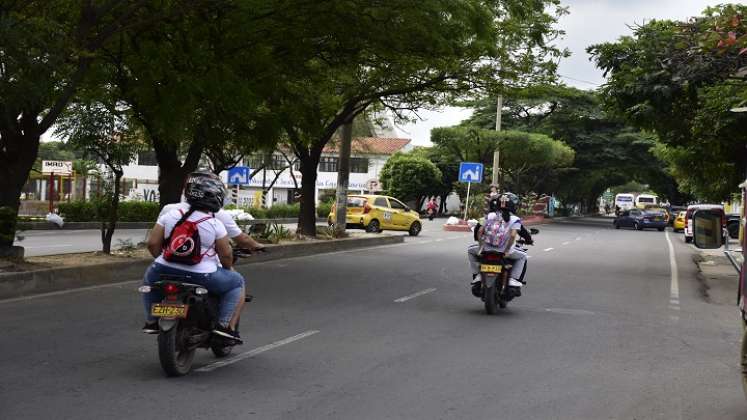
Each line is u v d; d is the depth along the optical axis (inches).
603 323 440.5
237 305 290.2
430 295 542.3
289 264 749.9
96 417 223.0
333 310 455.2
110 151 617.0
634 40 690.2
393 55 701.3
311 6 583.8
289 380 277.1
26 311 412.8
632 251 1136.2
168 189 704.4
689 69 566.6
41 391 250.7
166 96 559.2
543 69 810.8
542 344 366.9
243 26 592.4
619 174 2992.1
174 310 263.0
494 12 653.9
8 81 445.4
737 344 387.9
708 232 259.4
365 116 1110.4
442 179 2780.5
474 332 394.0
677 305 539.5
